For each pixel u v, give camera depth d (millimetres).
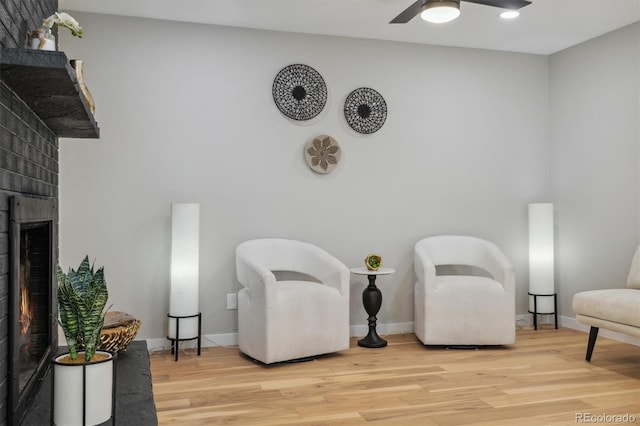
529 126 5141
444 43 4824
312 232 4535
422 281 4242
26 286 2242
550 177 5168
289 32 4477
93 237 4039
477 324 4105
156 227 4168
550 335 4629
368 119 4660
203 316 4277
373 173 4695
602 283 4605
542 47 4949
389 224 4734
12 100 1882
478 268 4938
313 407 2908
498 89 5051
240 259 3936
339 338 3912
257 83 4395
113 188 4078
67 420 1856
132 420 1927
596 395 3084
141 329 4137
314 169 4504
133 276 4117
